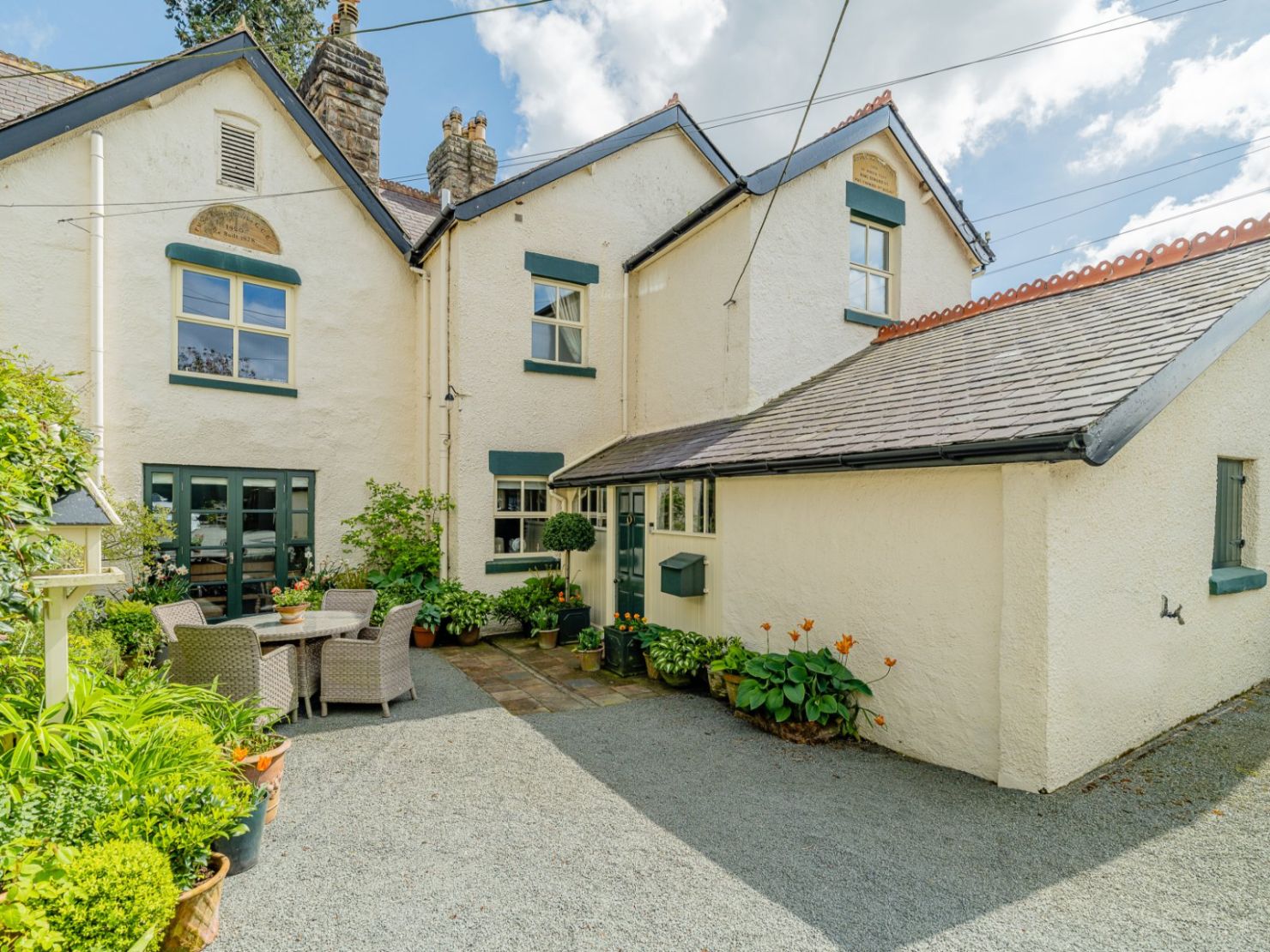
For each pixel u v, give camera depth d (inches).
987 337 264.7
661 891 125.0
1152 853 135.6
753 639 253.1
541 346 406.6
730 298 335.3
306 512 377.1
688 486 295.1
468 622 339.9
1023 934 111.0
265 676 203.8
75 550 131.0
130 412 321.1
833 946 108.8
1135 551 181.3
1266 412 227.5
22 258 294.0
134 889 91.7
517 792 169.8
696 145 458.0
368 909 119.2
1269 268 190.2
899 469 195.0
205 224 343.6
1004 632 167.2
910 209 374.6
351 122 430.3
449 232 378.9
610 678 283.7
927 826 148.9
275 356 369.4
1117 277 261.0
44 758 119.3
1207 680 207.3
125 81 315.6
